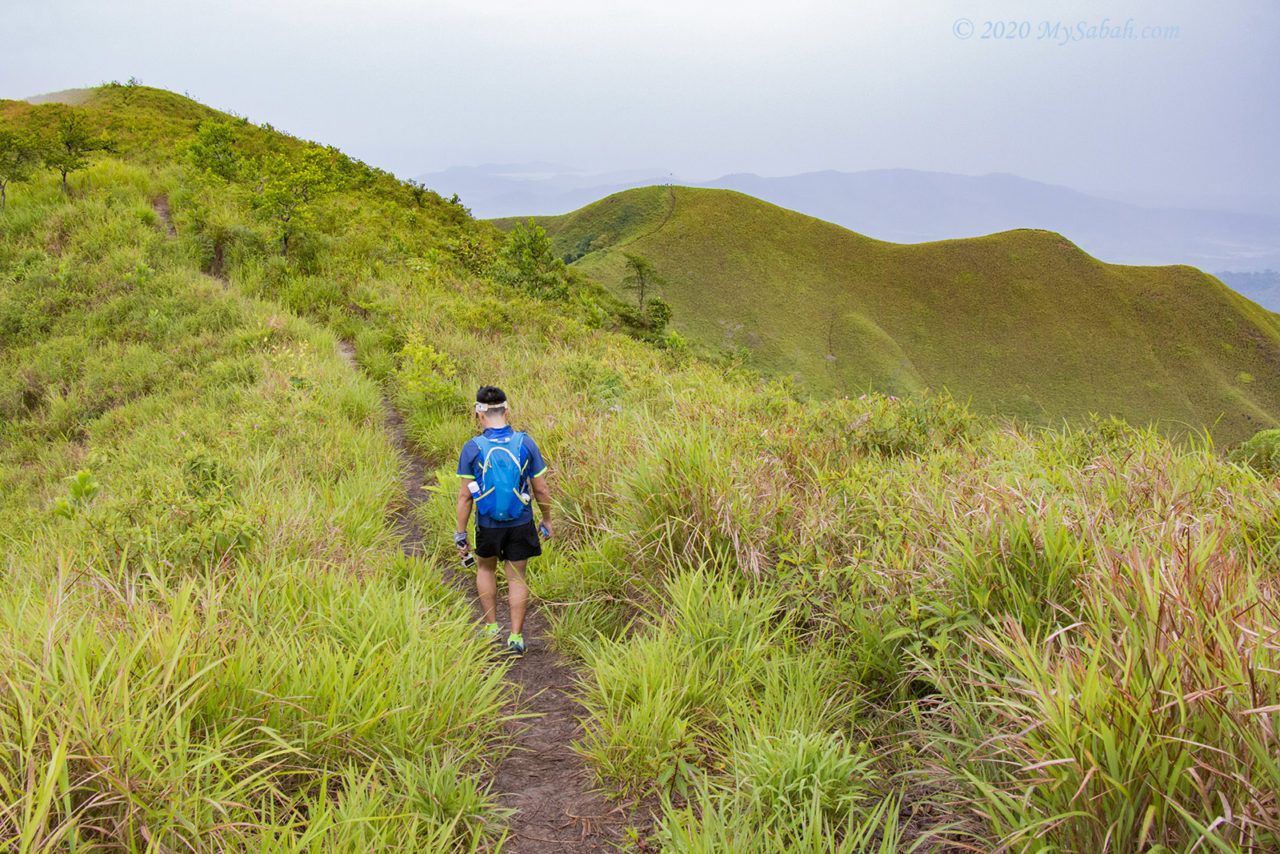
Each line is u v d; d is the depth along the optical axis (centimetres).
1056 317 13838
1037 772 204
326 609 360
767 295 14450
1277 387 12394
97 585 335
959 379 12975
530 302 1697
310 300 1526
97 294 1447
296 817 237
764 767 249
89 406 1119
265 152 2941
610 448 597
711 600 365
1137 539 297
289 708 268
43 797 176
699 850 219
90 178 2048
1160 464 418
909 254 15438
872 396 657
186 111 4638
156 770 212
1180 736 176
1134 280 14188
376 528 564
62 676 241
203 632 274
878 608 322
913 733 274
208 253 1669
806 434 595
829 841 211
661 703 296
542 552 510
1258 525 325
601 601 436
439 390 941
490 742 316
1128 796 176
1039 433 564
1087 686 188
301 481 623
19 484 909
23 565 478
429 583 467
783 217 16438
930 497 392
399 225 2603
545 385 950
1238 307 13575
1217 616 201
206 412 935
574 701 353
